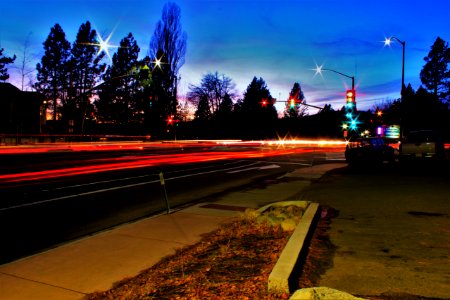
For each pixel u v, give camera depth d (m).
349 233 7.66
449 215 9.11
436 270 5.52
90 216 9.88
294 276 5.05
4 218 9.53
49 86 66.19
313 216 8.35
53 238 7.89
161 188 14.77
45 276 5.59
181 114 91.75
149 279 5.38
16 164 24.27
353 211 9.83
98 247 7.00
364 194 12.51
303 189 14.36
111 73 70.88
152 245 7.12
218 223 8.95
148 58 59.44
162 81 58.84
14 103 55.09
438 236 7.30
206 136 99.56
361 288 4.93
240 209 10.73
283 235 7.38
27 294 4.96
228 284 4.99
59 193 13.16
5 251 7.02
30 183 15.47
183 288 4.95
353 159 24.80
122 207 11.06
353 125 38.66
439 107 77.25
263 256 6.11
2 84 55.69
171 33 58.94
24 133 56.28
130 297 4.74
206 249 6.74
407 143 22.94
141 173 19.83
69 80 66.75
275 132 111.88
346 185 14.89
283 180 17.36
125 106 73.00
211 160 30.44
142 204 11.56
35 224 8.98
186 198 12.74
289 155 37.84
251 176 19.14
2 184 15.16
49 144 46.06
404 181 15.55
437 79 78.75
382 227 8.09
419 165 23.39
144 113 63.53
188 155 35.94
